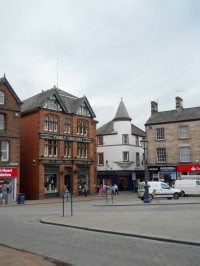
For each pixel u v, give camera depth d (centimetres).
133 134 5769
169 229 1315
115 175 5547
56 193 4206
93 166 4738
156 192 3478
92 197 4238
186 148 4800
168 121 4944
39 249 1041
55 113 4294
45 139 4169
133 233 1245
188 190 4003
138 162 5825
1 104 3766
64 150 4394
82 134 4662
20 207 2903
